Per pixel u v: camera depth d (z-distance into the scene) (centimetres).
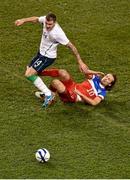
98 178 3123
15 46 4312
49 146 3353
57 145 3362
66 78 3688
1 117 3588
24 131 3469
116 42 4400
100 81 3691
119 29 4556
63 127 3512
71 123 3550
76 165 3219
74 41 4403
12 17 4650
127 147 3366
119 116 3644
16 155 3278
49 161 3241
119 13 4753
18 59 4175
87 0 4891
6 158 3250
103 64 4147
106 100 3781
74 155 3294
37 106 3694
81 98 3703
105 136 3453
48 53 3641
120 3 4869
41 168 3189
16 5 4791
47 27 3572
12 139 3400
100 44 4369
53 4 4822
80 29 4547
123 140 3425
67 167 3203
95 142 3400
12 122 3547
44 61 3656
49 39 3600
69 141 3397
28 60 4166
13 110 3656
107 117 3625
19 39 4397
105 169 3194
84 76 4003
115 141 3412
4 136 3422
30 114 3619
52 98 3669
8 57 4191
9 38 4406
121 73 4050
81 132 3478
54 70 3759
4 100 3744
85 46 4344
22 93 3816
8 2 4825
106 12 4756
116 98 3809
